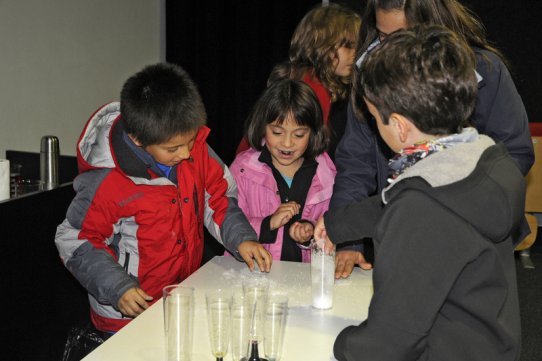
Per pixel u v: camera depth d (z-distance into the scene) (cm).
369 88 118
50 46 412
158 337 144
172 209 190
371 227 151
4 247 204
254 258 193
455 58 113
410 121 115
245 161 239
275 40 524
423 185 109
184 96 174
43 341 226
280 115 226
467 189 108
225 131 553
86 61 451
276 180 239
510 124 167
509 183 113
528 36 493
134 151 183
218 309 133
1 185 208
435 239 106
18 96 389
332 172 243
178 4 538
